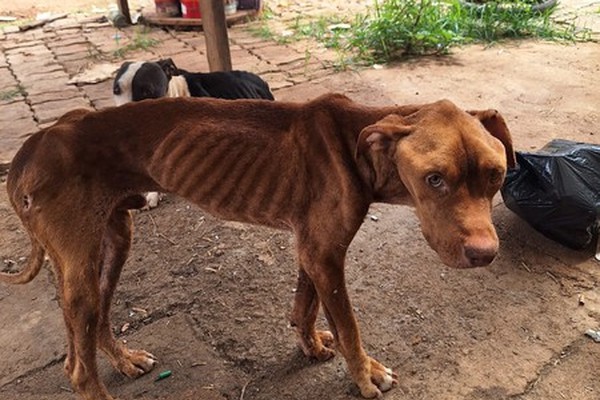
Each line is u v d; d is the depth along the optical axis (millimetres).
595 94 1959
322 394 944
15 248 1350
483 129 704
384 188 771
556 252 1246
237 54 2447
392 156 710
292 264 1245
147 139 810
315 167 783
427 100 1960
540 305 1104
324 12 3029
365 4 3146
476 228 654
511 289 1147
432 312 1099
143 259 1286
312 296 932
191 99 834
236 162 801
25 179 790
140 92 1444
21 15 3221
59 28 2920
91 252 814
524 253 1245
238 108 820
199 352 1036
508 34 2594
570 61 2266
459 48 2471
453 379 958
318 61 2350
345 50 2459
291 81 2158
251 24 2859
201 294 1170
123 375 994
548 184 1208
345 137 781
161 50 2527
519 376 957
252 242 1321
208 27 1806
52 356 1041
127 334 1082
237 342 1051
